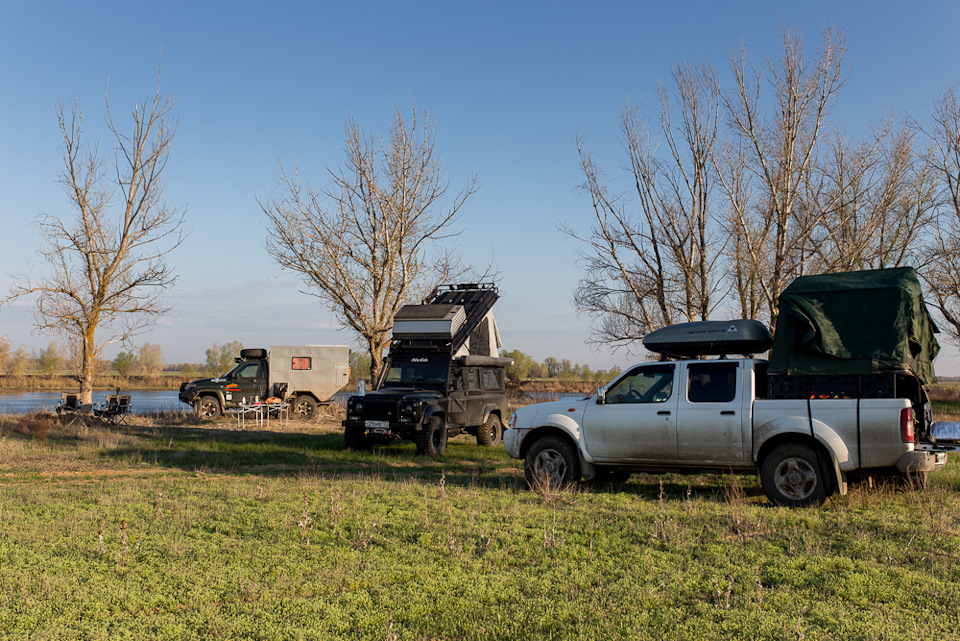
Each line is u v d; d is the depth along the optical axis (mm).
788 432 8562
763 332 9758
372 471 12461
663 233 22891
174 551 6488
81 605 5035
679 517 7844
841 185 23141
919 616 4723
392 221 25891
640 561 6145
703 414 9109
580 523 7668
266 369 25734
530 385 56031
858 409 8234
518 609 4965
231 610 4992
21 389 58688
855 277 8852
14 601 5082
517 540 6898
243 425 22172
